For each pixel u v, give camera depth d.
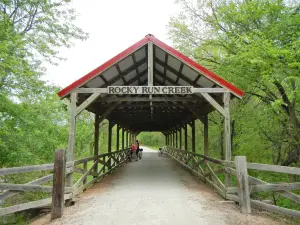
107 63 6.28
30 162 7.78
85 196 5.75
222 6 8.99
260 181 4.45
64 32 9.22
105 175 9.13
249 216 4.24
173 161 16.12
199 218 4.04
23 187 4.02
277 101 6.09
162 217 4.07
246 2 8.33
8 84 6.87
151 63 6.40
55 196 4.25
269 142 9.73
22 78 7.07
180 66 6.94
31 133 7.56
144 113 12.71
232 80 8.62
